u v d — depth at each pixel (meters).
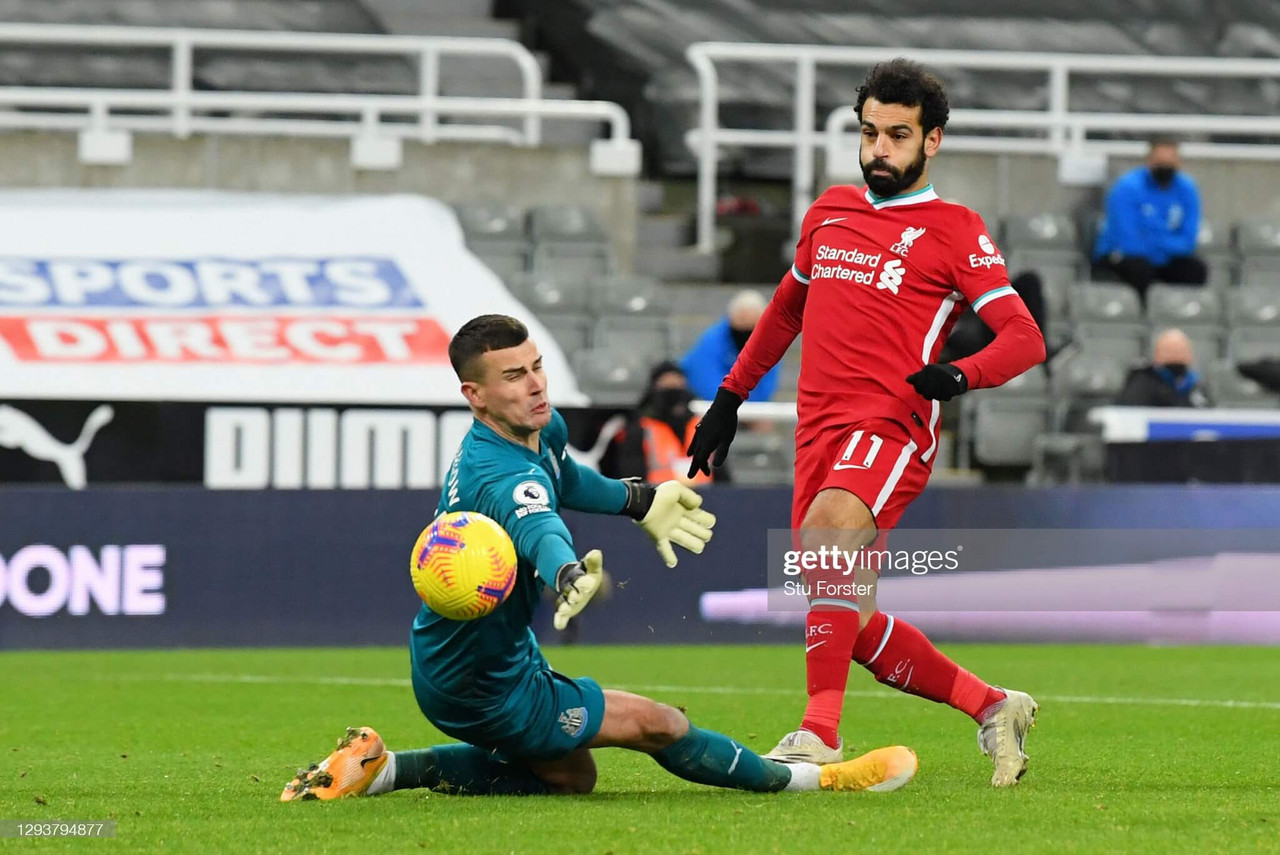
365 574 42.81
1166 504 42.09
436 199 60.66
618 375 53.25
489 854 14.55
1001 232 61.06
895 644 19.53
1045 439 53.41
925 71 19.69
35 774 21.19
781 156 73.81
